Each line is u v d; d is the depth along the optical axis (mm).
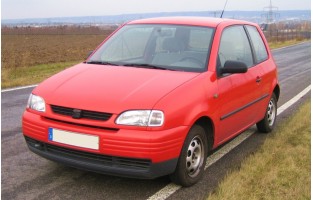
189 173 4594
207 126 4898
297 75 15766
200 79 4699
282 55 26328
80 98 4238
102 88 4359
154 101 4109
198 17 6141
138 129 3996
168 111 4109
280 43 43125
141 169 4020
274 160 5359
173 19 5953
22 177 4691
